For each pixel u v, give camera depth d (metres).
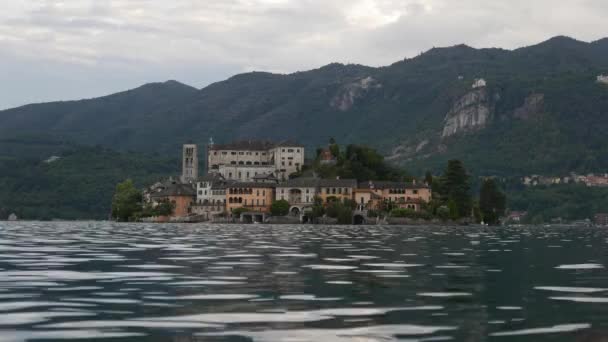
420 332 29.84
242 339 28.20
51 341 27.62
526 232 196.25
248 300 38.28
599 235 172.12
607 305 37.25
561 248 96.06
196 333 29.33
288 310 34.97
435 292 42.28
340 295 40.53
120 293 40.88
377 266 60.31
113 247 88.25
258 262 63.41
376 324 31.50
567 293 42.09
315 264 61.62
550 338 28.73
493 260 69.50
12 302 37.22
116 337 28.47
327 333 29.45
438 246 98.75
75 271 53.75
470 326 31.20
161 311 34.53
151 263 61.69
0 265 58.94
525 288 44.50
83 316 33.06
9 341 27.56
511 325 31.47
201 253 76.38
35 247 87.50
